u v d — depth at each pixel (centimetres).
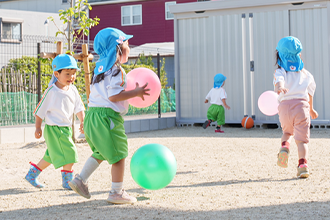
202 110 1144
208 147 708
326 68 1000
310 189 363
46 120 404
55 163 400
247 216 273
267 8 1056
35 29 2233
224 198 335
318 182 394
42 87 1032
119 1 2608
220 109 986
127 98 319
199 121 1141
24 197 364
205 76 1134
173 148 707
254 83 1076
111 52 328
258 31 1069
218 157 592
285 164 421
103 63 330
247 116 1082
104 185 411
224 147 702
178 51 1162
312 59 1015
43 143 798
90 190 388
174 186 396
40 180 452
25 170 523
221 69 1112
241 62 1089
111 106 324
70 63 404
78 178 326
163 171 334
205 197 341
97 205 321
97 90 329
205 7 1112
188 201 327
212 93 1001
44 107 402
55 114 404
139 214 286
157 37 2550
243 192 358
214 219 267
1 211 309
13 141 835
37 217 286
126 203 322
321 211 282
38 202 342
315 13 1012
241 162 539
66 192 386
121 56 336
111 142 320
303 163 421
